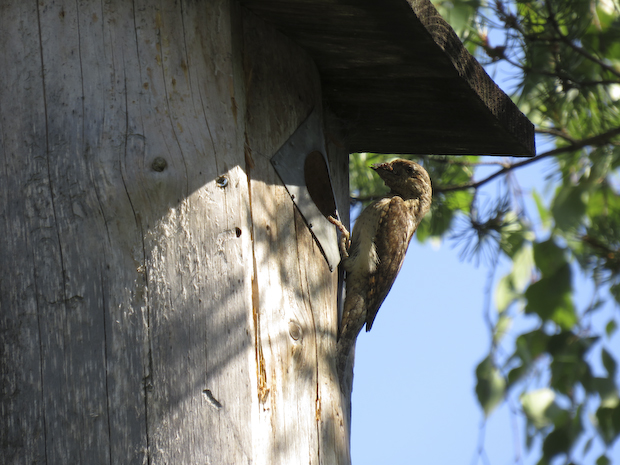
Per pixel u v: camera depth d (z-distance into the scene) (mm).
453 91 7867
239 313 5691
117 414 5465
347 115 8555
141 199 5730
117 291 5621
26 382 5559
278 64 6891
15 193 5809
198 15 6137
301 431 6184
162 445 5430
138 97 5887
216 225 5801
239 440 5469
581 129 12367
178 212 5762
